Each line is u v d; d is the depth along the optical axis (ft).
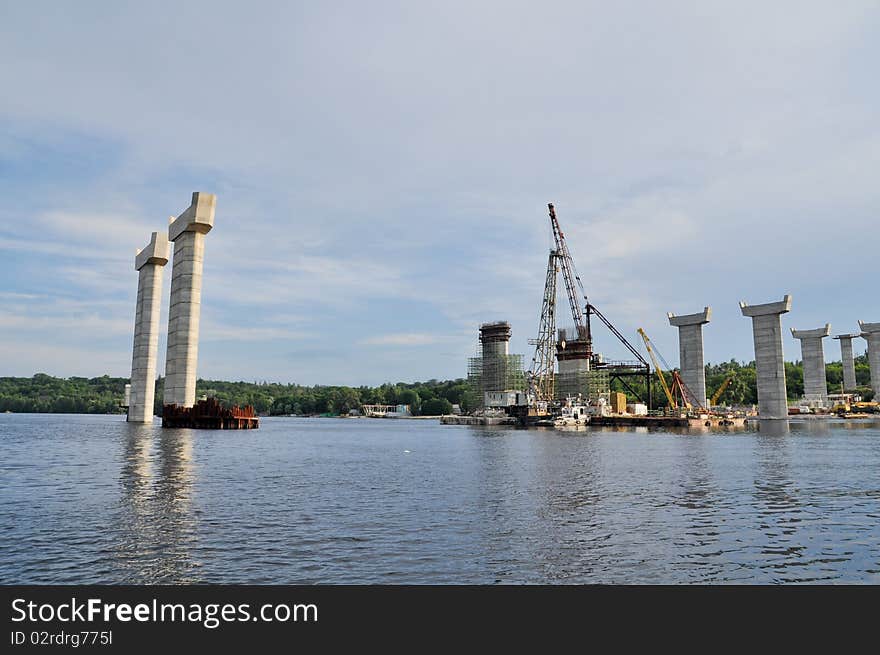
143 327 513.04
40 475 165.37
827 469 190.60
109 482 151.53
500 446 324.60
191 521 101.91
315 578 72.84
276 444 325.21
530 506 118.42
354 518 104.94
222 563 77.87
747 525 100.78
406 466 202.69
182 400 428.56
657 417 620.49
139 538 89.71
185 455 234.17
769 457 237.25
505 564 77.97
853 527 99.71
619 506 119.24
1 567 76.13
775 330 648.79
